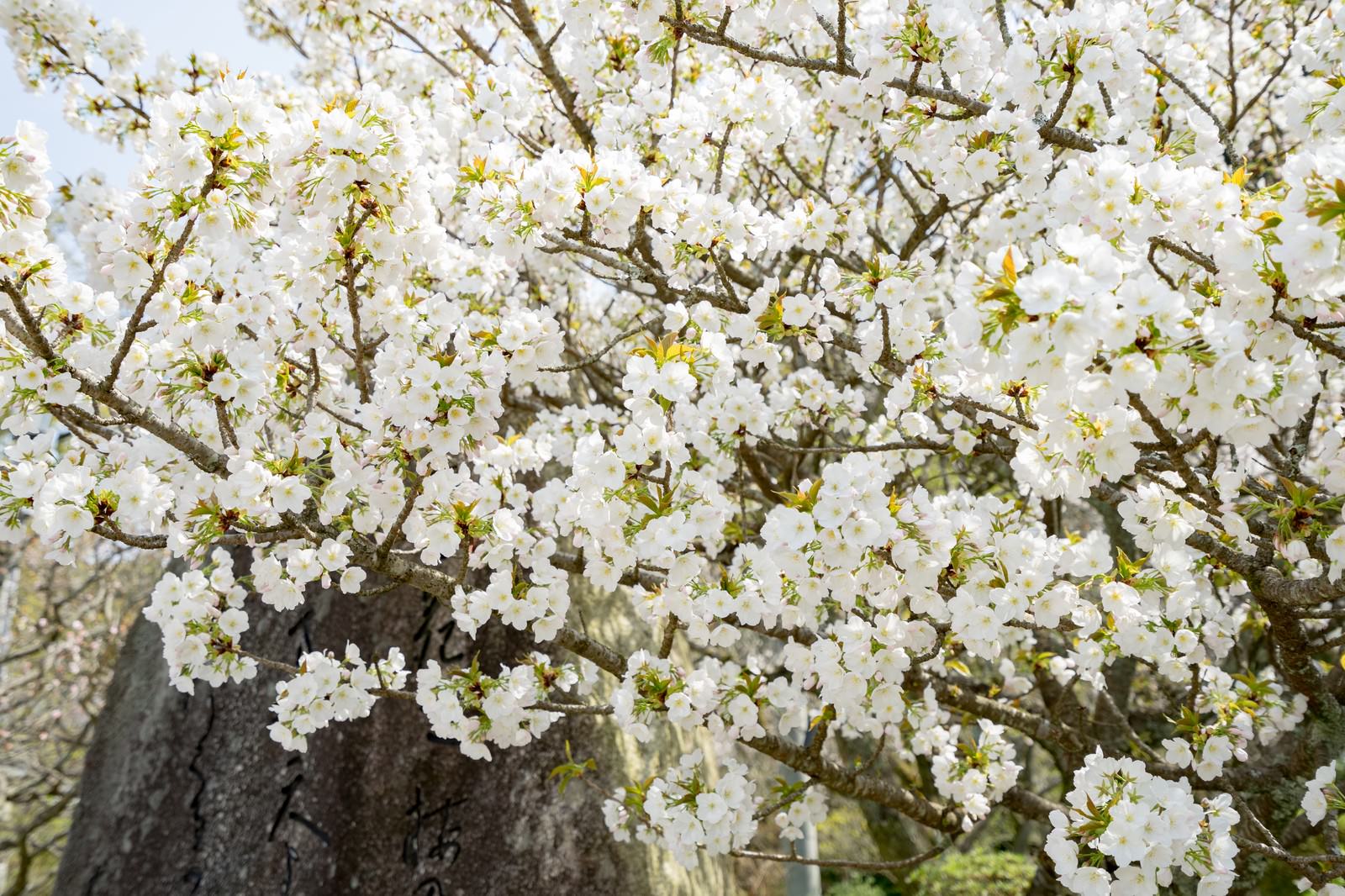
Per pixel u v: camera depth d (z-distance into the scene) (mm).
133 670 4973
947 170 2812
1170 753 2781
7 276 1776
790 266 4695
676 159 2900
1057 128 2500
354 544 2402
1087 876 1869
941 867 8414
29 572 10555
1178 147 2592
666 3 2621
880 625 2346
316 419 2326
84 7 3809
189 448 2221
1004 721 3809
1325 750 3223
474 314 2885
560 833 4199
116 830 4414
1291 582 2072
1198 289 1906
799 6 2512
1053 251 1711
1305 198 1421
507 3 3725
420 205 2043
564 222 2416
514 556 2799
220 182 1819
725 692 2666
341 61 5336
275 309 2445
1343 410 2412
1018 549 2113
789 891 5500
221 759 4402
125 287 2041
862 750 6359
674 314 2527
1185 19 3023
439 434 2150
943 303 4281
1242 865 3576
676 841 2684
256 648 4570
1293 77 4195
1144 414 1657
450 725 2514
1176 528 2184
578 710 2582
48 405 2006
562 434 3691
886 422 3461
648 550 2152
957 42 2420
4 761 9070
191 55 3969
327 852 4078
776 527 1920
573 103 3820
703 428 2725
